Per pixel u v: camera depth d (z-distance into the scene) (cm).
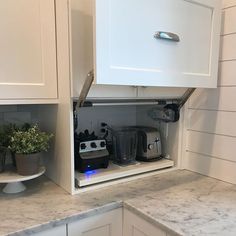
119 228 110
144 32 92
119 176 130
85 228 99
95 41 80
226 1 125
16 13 103
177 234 83
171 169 150
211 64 120
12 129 119
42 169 121
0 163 116
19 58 106
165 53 100
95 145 133
